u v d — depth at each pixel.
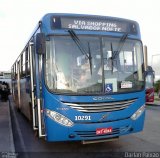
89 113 7.01
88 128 6.98
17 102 16.97
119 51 7.59
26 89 11.24
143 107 7.75
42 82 7.18
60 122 6.91
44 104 7.11
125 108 7.37
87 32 7.42
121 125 7.29
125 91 7.43
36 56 7.94
